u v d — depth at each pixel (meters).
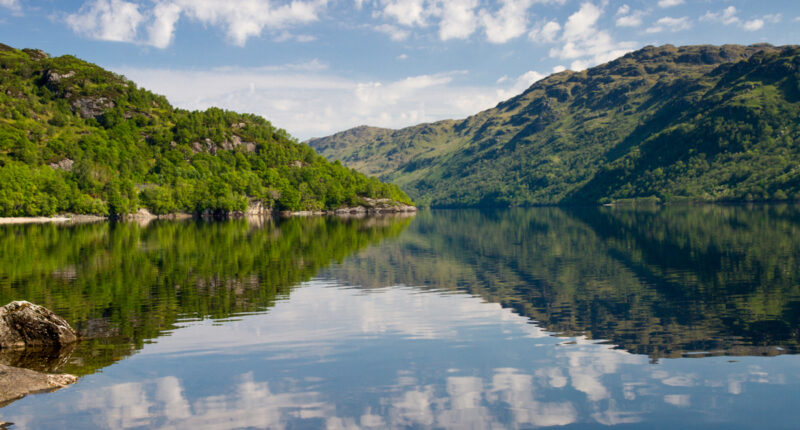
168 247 77.25
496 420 16.78
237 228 132.50
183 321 30.86
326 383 20.38
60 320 26.58
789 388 19.00
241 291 41.06
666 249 67.44
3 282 44.72
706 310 32.03
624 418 16.78
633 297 36.97
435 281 46.19
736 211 182.25
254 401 18.55
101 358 23.80
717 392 18.80
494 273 50.81
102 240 90.62
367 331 28.42
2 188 165.12
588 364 22.31
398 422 16.67
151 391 19.66
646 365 21.98
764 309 31.81
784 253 58.47
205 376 21.28
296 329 28.91
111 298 37.78
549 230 115.19
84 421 16.91
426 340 26.55
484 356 23.72
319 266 56.50
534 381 20.34
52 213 175.50
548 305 35.00
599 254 64.69
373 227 139.00
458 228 132.38
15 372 20.72
